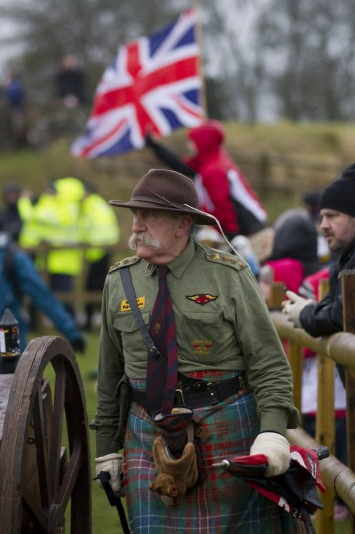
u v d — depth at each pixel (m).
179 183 6.71
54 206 28.88
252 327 6.63
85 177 63.56
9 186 32.84
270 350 6.66
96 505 11.67
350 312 8.02
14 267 14.46
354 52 87.06
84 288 28.17
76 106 69.12
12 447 6.26
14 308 14.58
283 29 86.38
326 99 87.94
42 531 7.06
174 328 6.61
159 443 6.43
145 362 6.73
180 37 20.02
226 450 6.61
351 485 7.69
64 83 69.12
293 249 12.25
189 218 6.71
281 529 6.82
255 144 68.44
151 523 6.64
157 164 65.19
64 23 88.44
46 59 89.12
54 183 29.25
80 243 28.02
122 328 6.82
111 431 7.18
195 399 6.64
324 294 9.61
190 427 6.54
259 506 6.68
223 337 6.63
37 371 6.61
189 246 6.74
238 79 85.75
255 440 6.47
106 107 20.84
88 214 28.91
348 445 8.02
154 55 20.25
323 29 86.62
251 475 6.27
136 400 6.87
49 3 88.88
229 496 6.60
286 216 12.48
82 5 88.44
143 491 6.68
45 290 14.66
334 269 8.90
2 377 7.70
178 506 6.61
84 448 7.98
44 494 7.01
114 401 7.18
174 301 6.65
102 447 7.18
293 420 6.72
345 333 8.05
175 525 6.59
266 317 6.68
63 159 64.56
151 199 6.62
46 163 64.25
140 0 88.44
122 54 20.53
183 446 6.48
